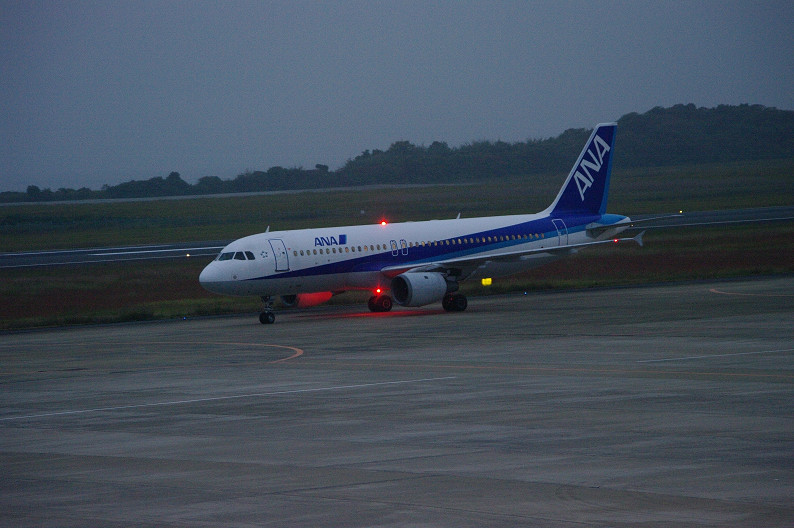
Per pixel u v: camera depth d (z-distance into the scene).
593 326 160.12
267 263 192.75
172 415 92.69
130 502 59.31
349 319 193.88
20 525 54.94
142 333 185.12
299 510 56.00
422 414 87.75
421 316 194.50
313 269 198.25
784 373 105.19
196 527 53.31
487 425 81.19
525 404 90.81
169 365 133.50
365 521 53.31
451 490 59.59
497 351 133.62
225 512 56.09
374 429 81.44
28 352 159.38
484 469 65.12
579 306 199.00
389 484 61.72
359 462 68.75
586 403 90.12
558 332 153.75
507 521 52.44
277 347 150.62
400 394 99.94
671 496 56.69
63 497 61.34
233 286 189.88
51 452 76.94
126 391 110.44
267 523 53.53
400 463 67.88
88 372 129.62
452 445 73.62
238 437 80.19
